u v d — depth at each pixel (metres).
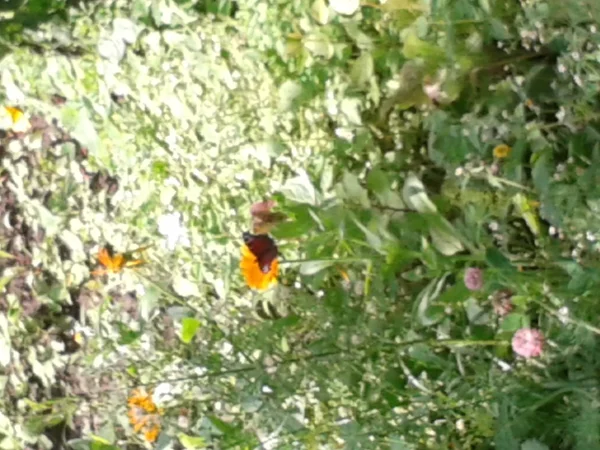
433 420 1.80
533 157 1.70
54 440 2.54
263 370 1.80
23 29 2.20
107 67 2.24
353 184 1.93
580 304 1.55
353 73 2.11
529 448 1.56
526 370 1.67
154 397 2.09
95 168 2.49
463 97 2.01
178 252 2.36
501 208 1.78
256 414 1.92
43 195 2.55
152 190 2.37
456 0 1.96
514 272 1.57
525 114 1.84
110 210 2.49
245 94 2.24
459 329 1.84
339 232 1.81
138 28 2.20
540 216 1.82
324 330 1.92
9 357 2.56
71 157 2.51
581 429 1.54
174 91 2.29
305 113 2.22
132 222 2.41
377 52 2.11
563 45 1.78
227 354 1.97
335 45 2.16
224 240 2.30
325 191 2.11
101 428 2.32
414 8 2.03
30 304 2.62
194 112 2.29
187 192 2.33
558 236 1.79
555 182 1.64
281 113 2.22
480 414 1.69
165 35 2.23
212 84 2.25
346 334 1.86
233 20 2.22
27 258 2.62
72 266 2.53
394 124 2.16
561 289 1.57
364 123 2.19
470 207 1.77
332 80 2.18
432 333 1.87
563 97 1.73
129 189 2.41
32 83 2.29
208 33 2.23
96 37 2.23
